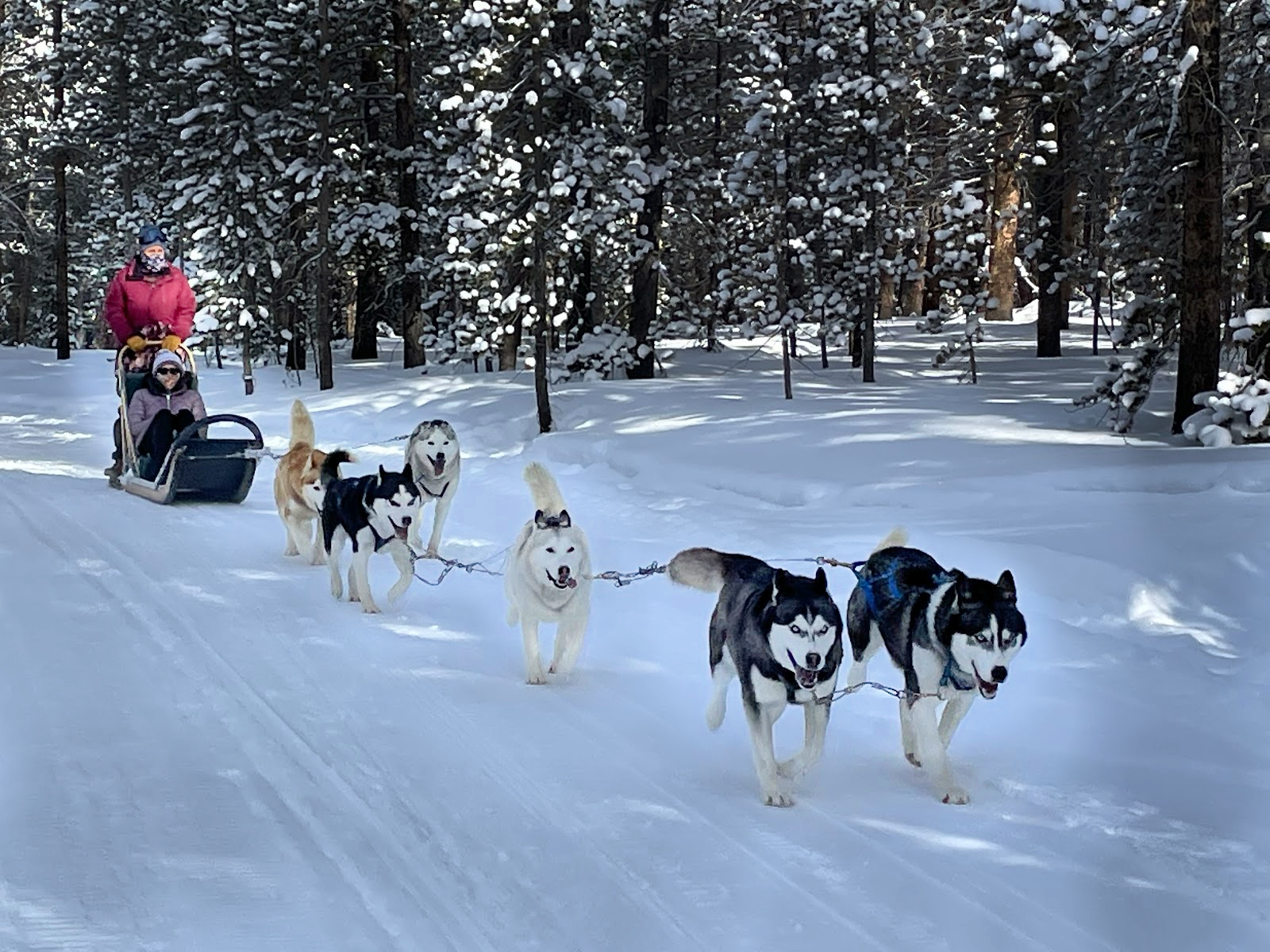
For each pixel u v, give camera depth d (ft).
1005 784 18.78
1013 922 14.32
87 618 27.89
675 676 24.64
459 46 72.38
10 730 20.52
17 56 124.16
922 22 75.10
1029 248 75.66
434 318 99.25
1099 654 24.71
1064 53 49.26
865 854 16.25
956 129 75.56
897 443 45.91
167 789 18.13
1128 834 16.79
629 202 66.95
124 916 14.21
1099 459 40.55
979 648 17.29
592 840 16.65
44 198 130.93
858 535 33.09
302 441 36.50
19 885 14.93
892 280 124.36
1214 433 43.78
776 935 14.03
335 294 121.80
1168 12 47.57
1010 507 35.78
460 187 68.33
